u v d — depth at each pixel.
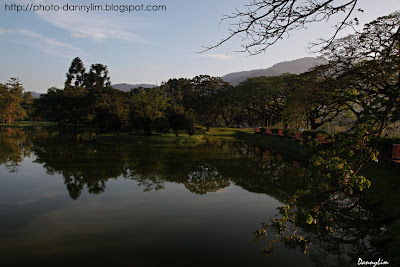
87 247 6.38
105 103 42.16
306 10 2.37
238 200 10.04
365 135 3.18
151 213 8.63
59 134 42.19
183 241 6.74
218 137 43.91
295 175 14.35
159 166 16.42
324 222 5.30
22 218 8.11
